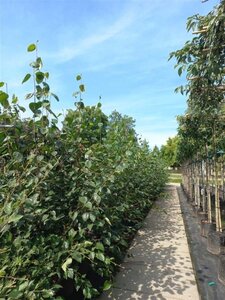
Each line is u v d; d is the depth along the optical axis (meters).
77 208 2.24
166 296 2.74
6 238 1.74
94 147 2.57
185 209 7.47
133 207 4.50
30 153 2.10
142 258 3.74
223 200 5.66
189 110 4.33
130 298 2.70
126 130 4.22
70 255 1.93
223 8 1.96
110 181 2.42
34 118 2.13
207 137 4.59
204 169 5.56
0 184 1.95
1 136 2.00
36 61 2.13
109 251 2.73
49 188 2.18
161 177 11.20
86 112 3.00
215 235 3.66
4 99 1.95
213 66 2.19
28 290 1.57
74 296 2.61
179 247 4.21
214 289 2.77
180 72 2.54
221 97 3.07
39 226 2.14
